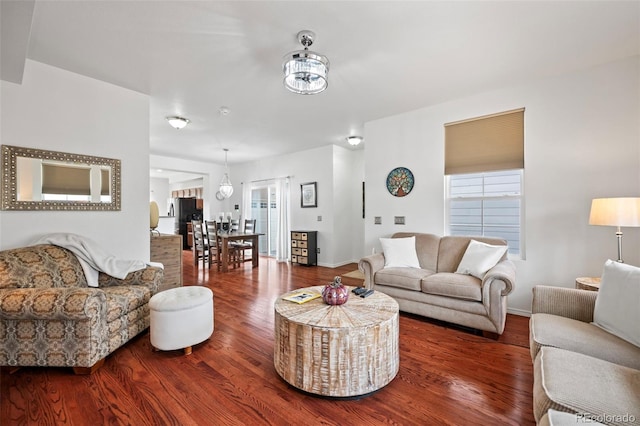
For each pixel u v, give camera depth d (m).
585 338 1.48
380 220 4.17
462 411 1.62
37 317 1.89
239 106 3.62
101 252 2.70
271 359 2.21
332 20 2.01
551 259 2.91
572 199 2.81
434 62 2.60
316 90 2.41
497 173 3.33
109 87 2.95
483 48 2.38
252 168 7.56
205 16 1.96
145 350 2.34
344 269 5.63
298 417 1.58
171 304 2.21
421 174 3.79
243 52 2.41
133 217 3.11
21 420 1.54
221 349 2.37
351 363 1.72
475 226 3.47
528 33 2.18
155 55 2.45
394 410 1.63
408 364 2.12
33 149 2.48
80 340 1.96
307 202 6.27
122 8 1.87
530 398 1.73
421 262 3.43
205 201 7.87
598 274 2.68
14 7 1.51
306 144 5.75
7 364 1.96
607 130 2.65
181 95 3.27
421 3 1.85
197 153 6.49
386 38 2.23
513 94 3.11
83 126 2.77
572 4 1.87
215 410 1.63
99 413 1.60
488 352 2.30
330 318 1.85
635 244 2.54
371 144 4.25
